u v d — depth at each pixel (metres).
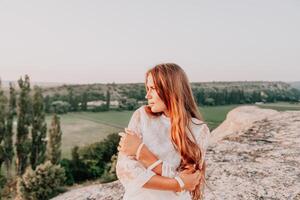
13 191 41.00
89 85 133.00
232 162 5.45
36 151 44.84
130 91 131.62
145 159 1.81
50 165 38.59
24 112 43.62
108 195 4.63
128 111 125.38
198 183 2.08
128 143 1.84
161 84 1.88
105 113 121.94
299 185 4.43
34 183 37.09
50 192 37.84
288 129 7.33
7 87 47.66
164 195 1.85
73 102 122.12
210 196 4.16
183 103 1.89
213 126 58.69
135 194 1.80
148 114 1.96
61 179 40.09
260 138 6.89
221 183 4.58
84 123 105.88
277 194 4.18
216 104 93.62
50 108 118.38
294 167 5.11
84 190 4.98
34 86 45.34
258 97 92.94
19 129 43.38
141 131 1.93
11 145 43.50
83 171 49.59
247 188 4.37
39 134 45.22
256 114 9.90
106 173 49.56
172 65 1.94
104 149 54.12
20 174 43.06
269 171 4.98
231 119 10.07
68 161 50.28
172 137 1.89
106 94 129.38
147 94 1.99
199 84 101.06
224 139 7.13
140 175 1.75
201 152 1.98
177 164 1.91
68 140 85.88
